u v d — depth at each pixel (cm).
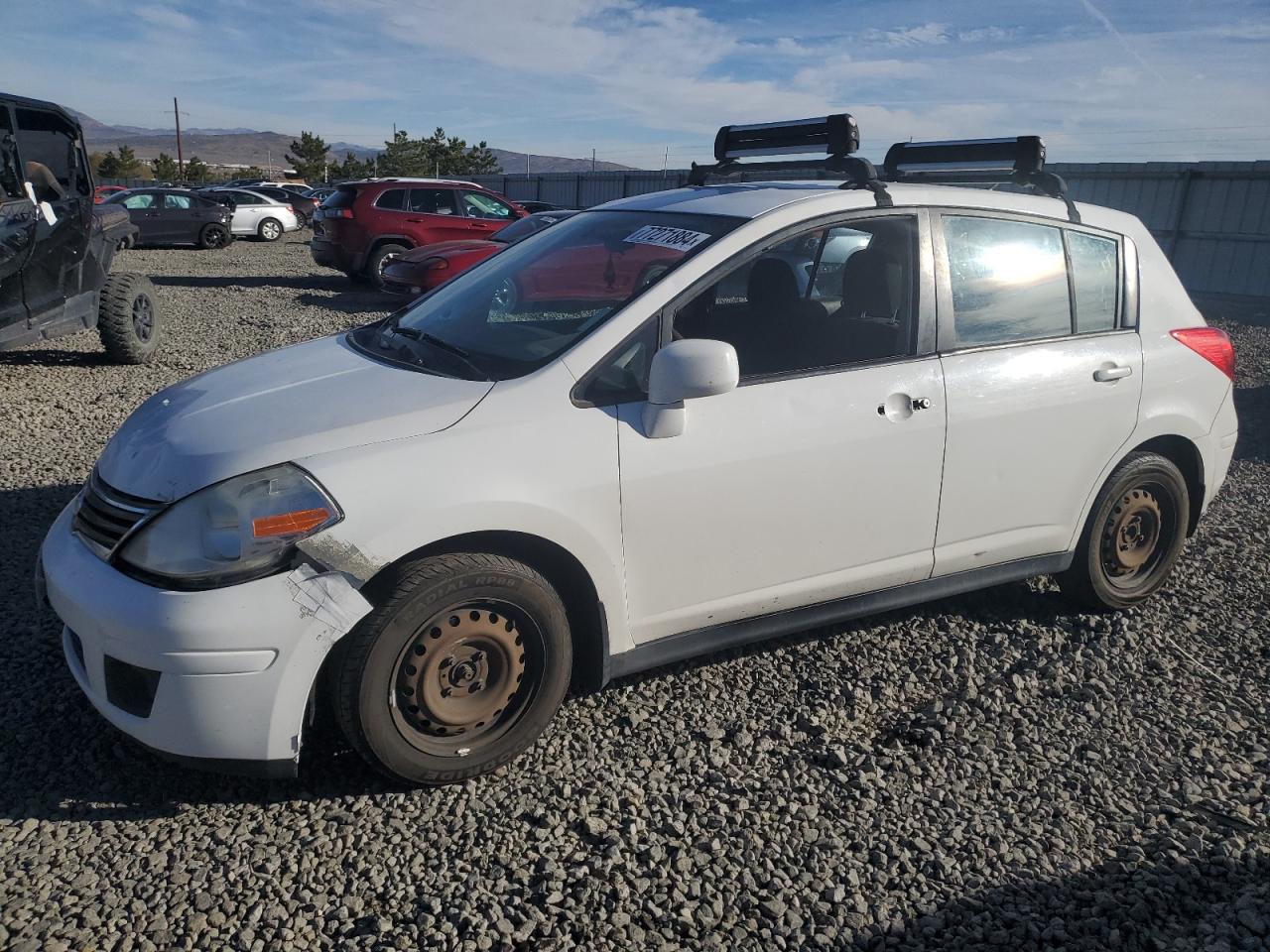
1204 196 1850
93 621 255
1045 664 375
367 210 1470
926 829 278
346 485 257
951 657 377
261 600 248
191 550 252
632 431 291
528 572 279
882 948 234
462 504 264
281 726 255
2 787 279
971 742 323
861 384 328
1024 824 282
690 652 322
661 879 253
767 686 351
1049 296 373
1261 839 277
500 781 291
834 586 339
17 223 724
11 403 727
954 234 353
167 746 255
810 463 318
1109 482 396
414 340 332
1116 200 1983
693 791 290
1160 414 395
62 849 255
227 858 254
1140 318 397
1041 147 385
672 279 307
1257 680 371
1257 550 501
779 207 329
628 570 299
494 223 1553
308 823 269
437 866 254
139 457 279
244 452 262
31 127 754
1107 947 234
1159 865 264
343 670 261
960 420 345
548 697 293
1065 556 394
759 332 327
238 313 1241
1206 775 309
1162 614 423
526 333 313
